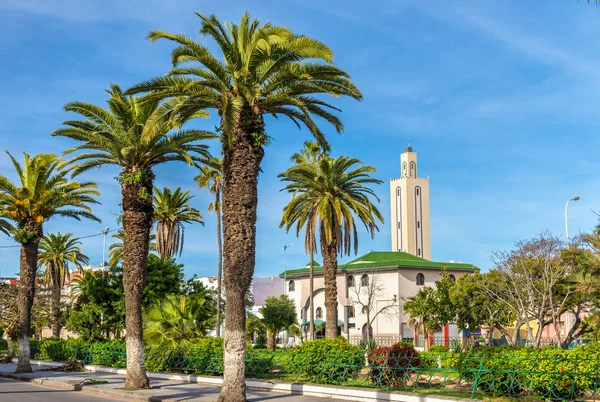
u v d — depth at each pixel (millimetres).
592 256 28906
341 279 69938
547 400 17125
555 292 30656
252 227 19016
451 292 40844
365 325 67812
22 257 34250
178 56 19234
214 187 49344
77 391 25359
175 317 29641
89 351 38062
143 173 24734
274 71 19953
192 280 49281
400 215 121125
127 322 24547
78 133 25391
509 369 18172
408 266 66688
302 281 73250
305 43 18938
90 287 41844
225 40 19344
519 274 31953
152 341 28812
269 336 65312
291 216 37625
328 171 35594
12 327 48219
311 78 19797
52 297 50125
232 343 18766
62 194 34031
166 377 29203
